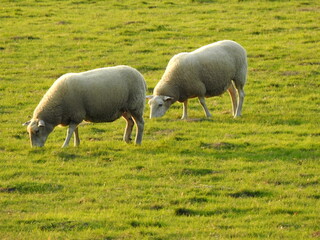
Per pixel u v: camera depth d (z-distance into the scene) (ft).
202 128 69.31
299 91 84.43
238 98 74.13
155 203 48.19
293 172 54.85
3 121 74.13
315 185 52.31
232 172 55.01
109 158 58.18
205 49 72.49
